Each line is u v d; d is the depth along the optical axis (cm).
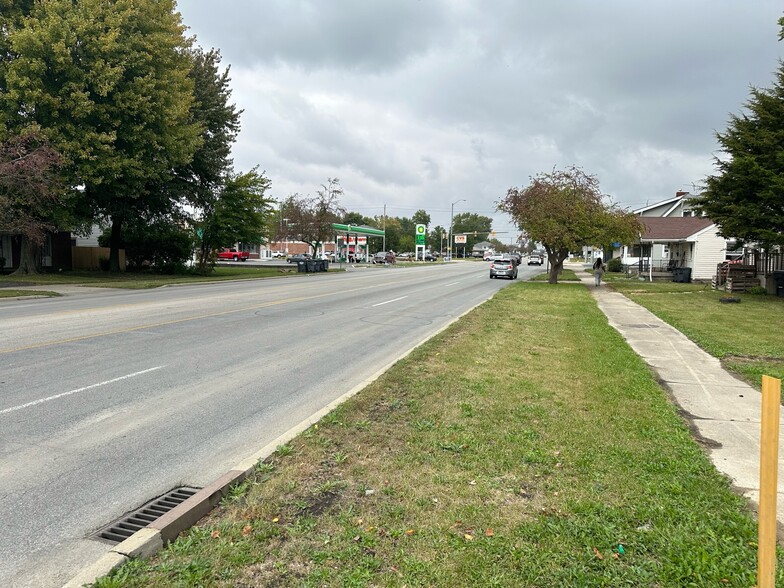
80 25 2356
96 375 752
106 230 4116
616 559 325
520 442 510
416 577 304
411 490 409
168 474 451
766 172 1966
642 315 1661
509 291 2417
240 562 315
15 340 989
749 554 329
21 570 316
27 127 2272
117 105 2505
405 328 1301
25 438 519
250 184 3691
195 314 1416
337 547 332
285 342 1057
